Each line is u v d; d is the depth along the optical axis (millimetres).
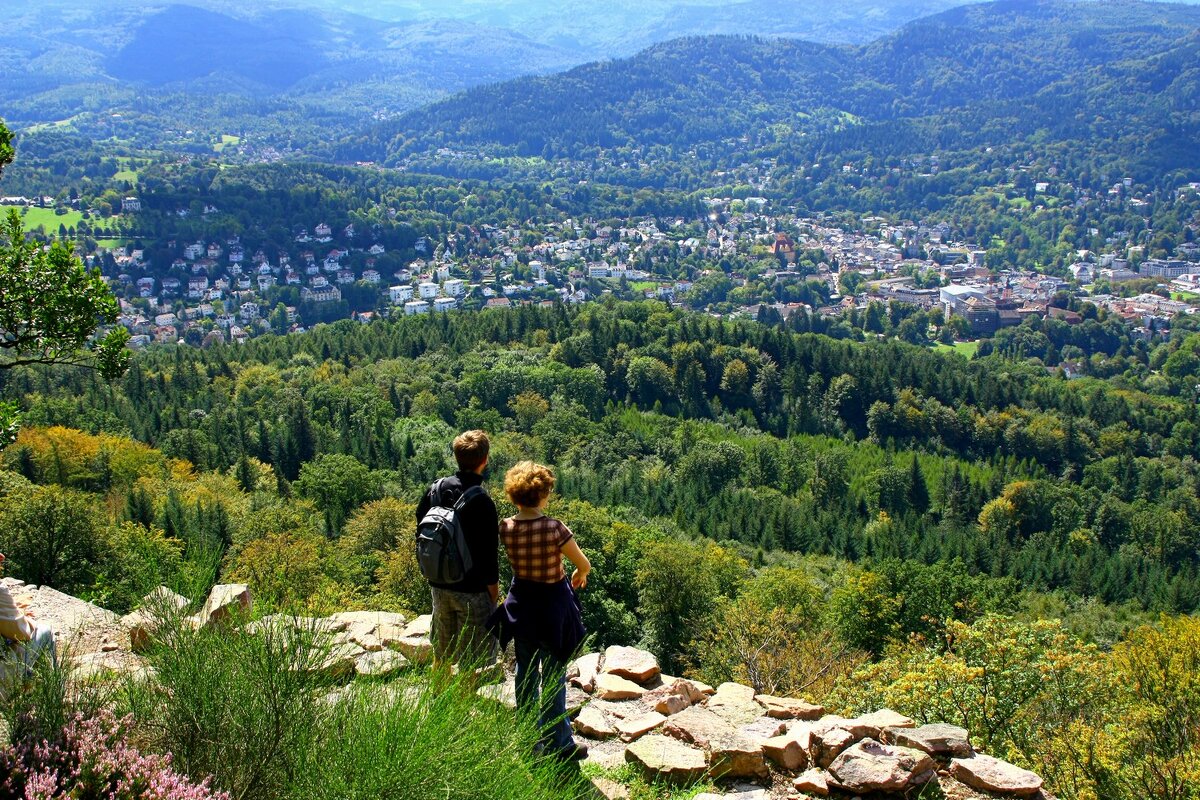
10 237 12258
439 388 95062
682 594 35875
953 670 12633
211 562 6000
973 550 65062
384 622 9344
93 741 4180
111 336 12750
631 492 70062
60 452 51281
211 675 4762
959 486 82312
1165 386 136750
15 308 12039
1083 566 60750
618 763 6961
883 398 103688
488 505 6633
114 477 52219
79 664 5426
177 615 5309
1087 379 137375
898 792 6527
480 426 86688
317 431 73688
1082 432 100875
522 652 6418
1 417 11625
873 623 36188
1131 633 19547
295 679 4762
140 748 4441
